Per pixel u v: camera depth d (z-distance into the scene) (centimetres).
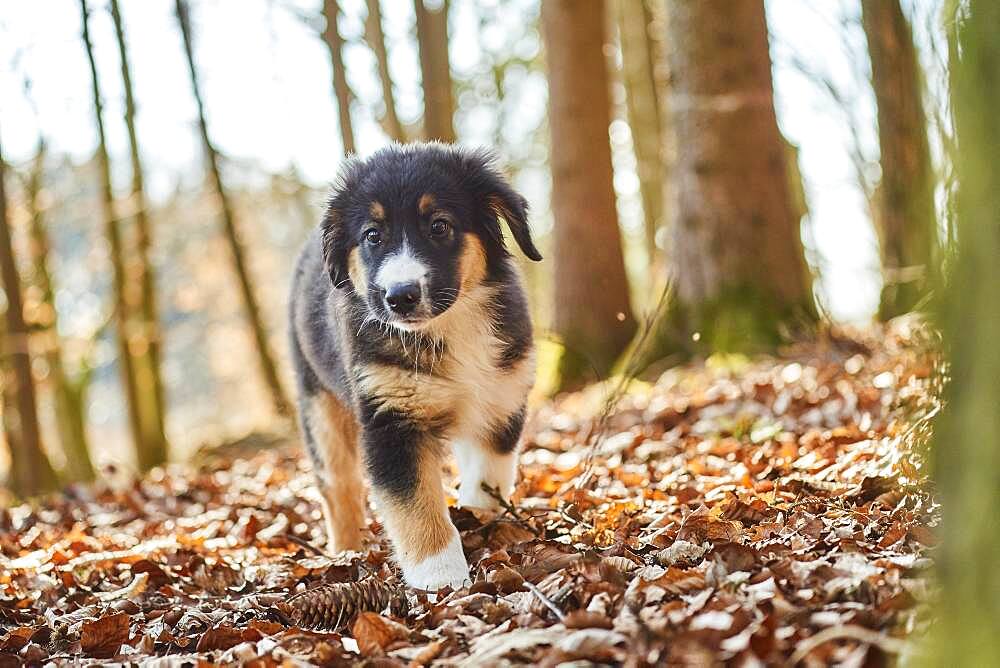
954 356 122
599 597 139
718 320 294
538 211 674
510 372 172
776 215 300
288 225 763
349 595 153
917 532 144
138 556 189
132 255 481
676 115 306
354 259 170
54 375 477
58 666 143
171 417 1011
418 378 166
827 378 237
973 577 118
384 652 138
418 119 455
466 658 134
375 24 394
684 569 145
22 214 448
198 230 677
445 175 169
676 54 304
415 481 165
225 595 169
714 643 126
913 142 289
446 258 166
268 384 452
